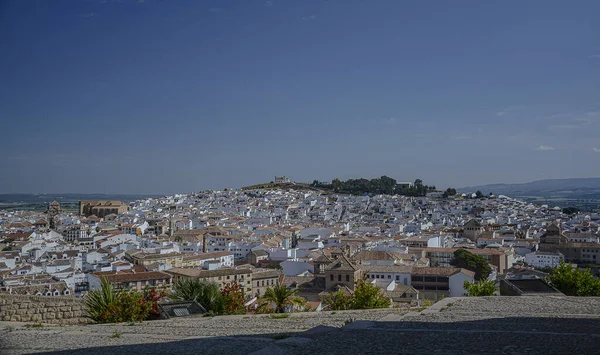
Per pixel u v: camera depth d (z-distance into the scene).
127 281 126.00
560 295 40.91
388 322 29.34
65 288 127.44
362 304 58.53
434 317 31.05
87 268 166.75
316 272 148.12
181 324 34.75
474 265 171.12
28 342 28.59
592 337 22.73
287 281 136.50
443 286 128.50
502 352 20.34
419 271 131.62
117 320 39.75
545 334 23.69
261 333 28.42
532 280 49.62
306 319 34.22
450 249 196.75
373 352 21.11
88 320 40.72
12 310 39.03
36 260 176.12
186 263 175.25
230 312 45.19
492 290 63.00
